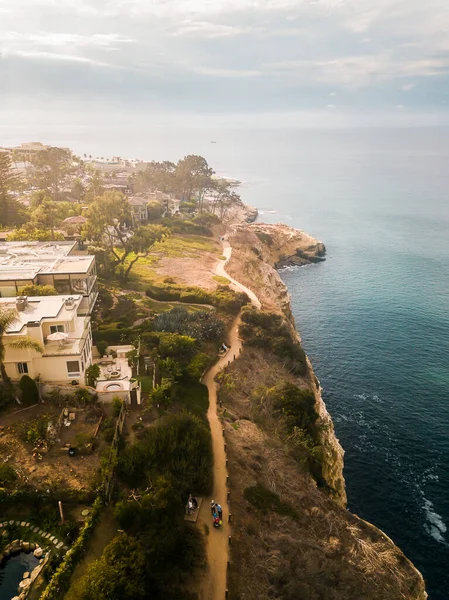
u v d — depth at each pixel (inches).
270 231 6707.7
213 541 1518.2
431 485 2470.5
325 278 5669.3
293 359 3034.0
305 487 1930.4
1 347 1807.3
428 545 2145.7
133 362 2384.4
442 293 5083.7
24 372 1959.9
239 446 1995.6
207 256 5000.0
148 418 1950.1
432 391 3267.7
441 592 1953.7
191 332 2758.4
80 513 1469.0
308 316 4522.6
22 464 1598.2
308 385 2864.2
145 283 3841.0
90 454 1672.0
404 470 2566.4
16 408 1861.5
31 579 1280.8
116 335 2642.7
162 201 6619.1
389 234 7751.0
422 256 6481.3
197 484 1689.2
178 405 2128.4
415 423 2940.5
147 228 3863.2
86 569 1285.7
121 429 1843.0
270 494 1781.5
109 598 1174.3
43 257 3105.3
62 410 1857.8
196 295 3513.8
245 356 2854.3
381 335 4106.8
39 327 1940.2
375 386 3329.2
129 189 7455.7
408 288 5255.9
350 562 1654.8
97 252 3754.9
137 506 1433.3
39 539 1385.3
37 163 6658.5
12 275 2701.8
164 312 3029.0
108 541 1395.2
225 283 4089.6
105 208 3727.9
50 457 1644.9
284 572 1483.8
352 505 2337.6
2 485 1499.8
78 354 1957.4
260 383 2630.4
